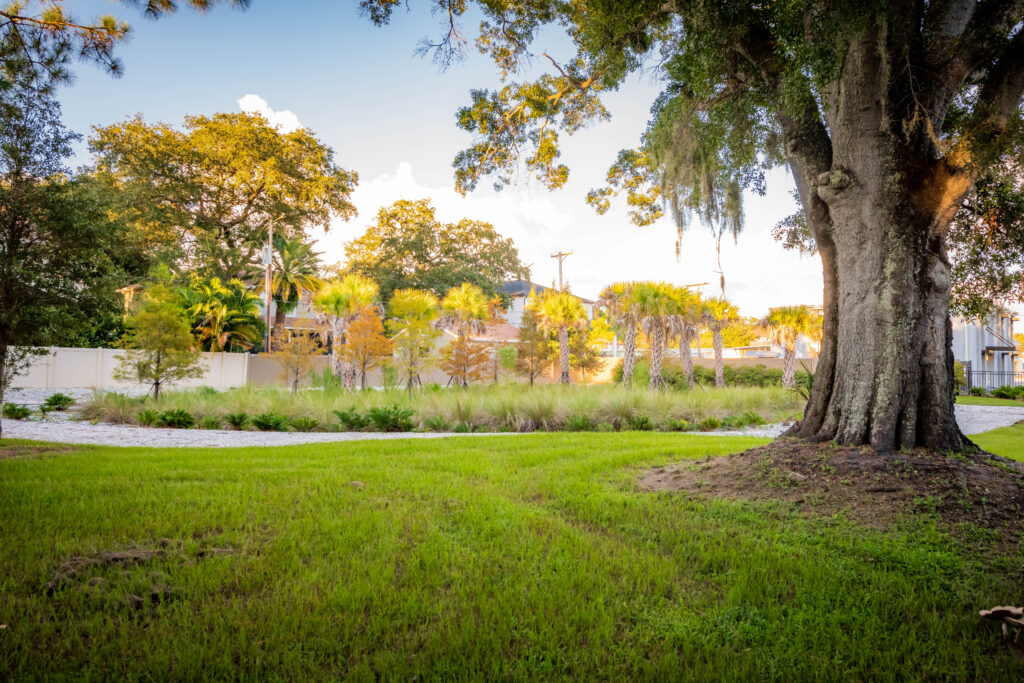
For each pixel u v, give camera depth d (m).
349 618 2.90
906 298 5.59
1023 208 7.01
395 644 2.70
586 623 2.95
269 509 5.00
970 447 5.73
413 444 10.03
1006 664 2.63
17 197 8.38
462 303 28.95
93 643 2.55
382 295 44.47
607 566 3.75
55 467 7.07
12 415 15.01
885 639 2.86
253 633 2.74
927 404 5.64
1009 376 39.75
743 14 5.88
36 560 3.57
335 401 16.81
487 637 2.72
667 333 26.25
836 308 6.38
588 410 15.87
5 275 8.23
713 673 2.51
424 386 23.53
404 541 4.16
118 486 5.83
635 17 6.63
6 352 9.29
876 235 5.70
